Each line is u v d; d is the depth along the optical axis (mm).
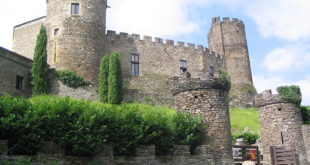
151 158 17797
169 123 19312
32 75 32969
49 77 34750
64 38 37250
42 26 35344
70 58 36719
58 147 15172
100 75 36906
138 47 46438
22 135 14391
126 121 17594
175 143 19484
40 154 14570
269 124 26312
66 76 35531
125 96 42031
